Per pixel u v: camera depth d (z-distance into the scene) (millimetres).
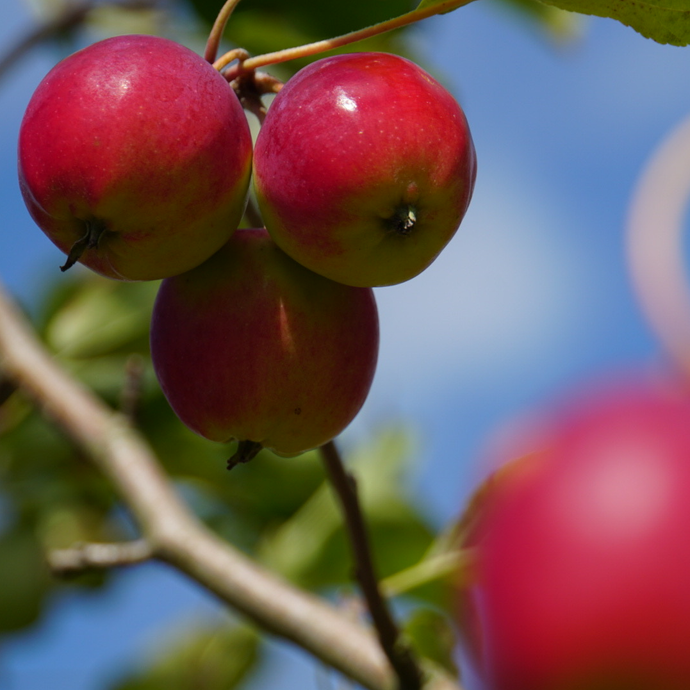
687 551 576
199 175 661
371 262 669
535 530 581
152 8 871
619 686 576
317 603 729
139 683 875
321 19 823
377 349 690
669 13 677
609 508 579
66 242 671
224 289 679
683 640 574
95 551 747
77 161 656
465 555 735
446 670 753
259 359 676
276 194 667
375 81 664
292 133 664
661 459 581
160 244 666
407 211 660
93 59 662
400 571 809
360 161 659
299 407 679
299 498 849
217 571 737
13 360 792
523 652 579
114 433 776
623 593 576
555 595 578
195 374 679
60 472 894
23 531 904
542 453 586
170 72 662
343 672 717
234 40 822
